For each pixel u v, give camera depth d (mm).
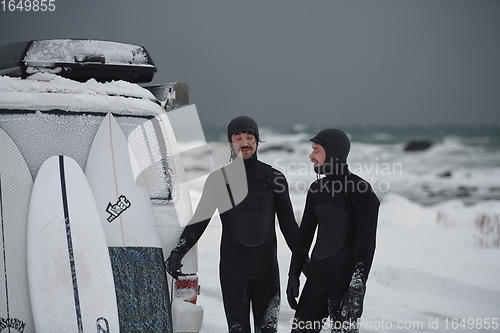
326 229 9414
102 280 8352
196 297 9086
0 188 8492
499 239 28188
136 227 8883
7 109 8719
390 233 30375
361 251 9031
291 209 10320
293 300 9680
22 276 8336
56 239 8375
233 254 9859
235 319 9758
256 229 9883
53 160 8758
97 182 8953
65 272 8250
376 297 16594
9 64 10258
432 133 113938
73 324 8086
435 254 24047
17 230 8438
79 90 9195
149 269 8680
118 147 9117
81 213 8594
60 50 10086
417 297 16609
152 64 10656
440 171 82750
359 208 9125
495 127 113250
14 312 8195
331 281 9258
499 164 89750
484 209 44812
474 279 18734
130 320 8383
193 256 9164
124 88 9500
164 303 8586
